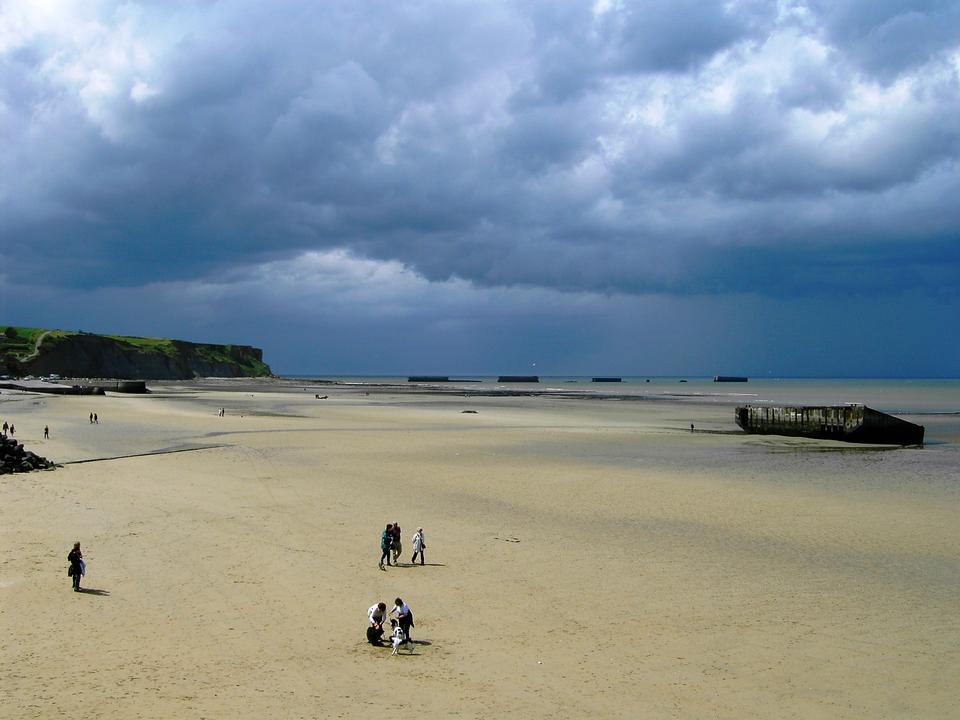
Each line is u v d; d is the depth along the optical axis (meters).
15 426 70.25
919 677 16.06
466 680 15.52
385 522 30.14
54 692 14.54
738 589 21.77
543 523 30.27
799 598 21.02
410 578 22.48
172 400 124.12
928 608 20.31
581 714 14.13
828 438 66.44
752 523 30.48
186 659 16.31
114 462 46.06
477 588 21.62
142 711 13.86
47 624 18.16
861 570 23.81
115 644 17.05
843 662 16.77
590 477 42.50
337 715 13.91
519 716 14.02
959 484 40.78
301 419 85.75
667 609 20.02
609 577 22.81
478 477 42.25
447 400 143.75
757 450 57.38
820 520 31.09
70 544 25.61
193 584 21.50
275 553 24.89
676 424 84.00
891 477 43.28
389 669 15.99
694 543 27.11
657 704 14.62
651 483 40.47
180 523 29.16
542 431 72.75
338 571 23.03
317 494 36.19
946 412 114.00
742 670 16.27
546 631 18.34
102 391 131.25
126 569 22.80
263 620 18.78
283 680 15.36
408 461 49.06
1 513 30.23
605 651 17.14
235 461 48.00
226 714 13.84
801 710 14.53
